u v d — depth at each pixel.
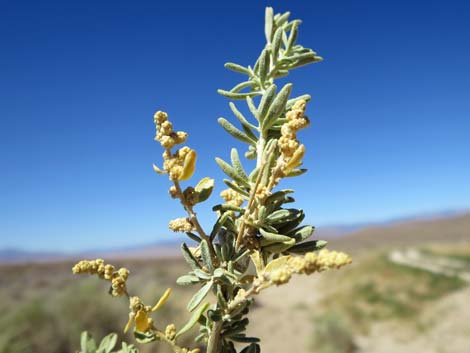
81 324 10.79
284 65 1.32
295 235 1.07
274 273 0.81
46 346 10.09
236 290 1.12
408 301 21.52
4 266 33.19
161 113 0.99
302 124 0.98
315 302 24.50
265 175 1.04
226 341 1.13
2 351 9.36
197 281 1.01
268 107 1.13
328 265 0.76
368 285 25.06
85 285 12.37
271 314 21.78
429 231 103.56
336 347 16.14
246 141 1.21
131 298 1.07
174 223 1.06
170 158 0.98
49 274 30.33
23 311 10.87
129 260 44.28
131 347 1.32
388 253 36.34
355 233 107.69
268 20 1.42
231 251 1.03
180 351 1.08
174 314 12.00
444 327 17.09
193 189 1.00
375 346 16.58
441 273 25.34
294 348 16.84
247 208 1.01
